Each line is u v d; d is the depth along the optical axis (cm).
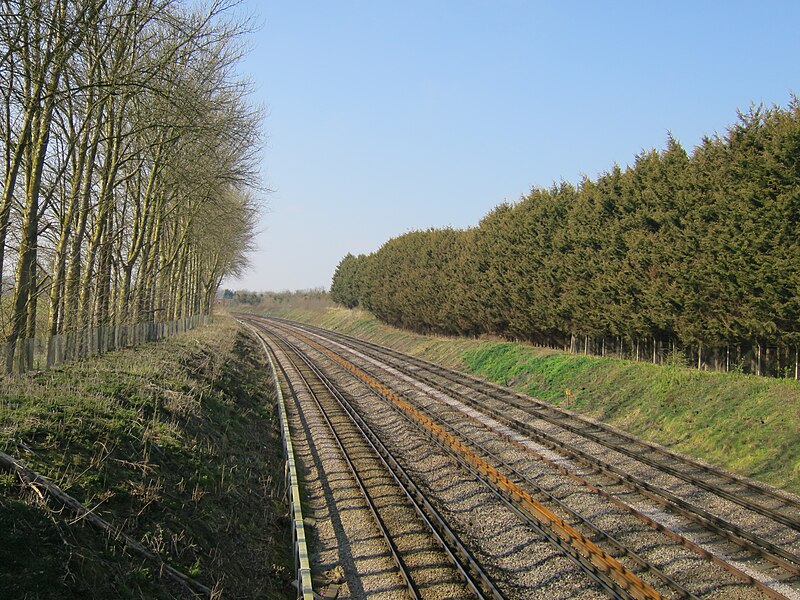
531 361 3362
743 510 1356
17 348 1432
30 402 1031
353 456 1956
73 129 1931
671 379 2316
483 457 1923
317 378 3809
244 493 1269
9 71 1305
